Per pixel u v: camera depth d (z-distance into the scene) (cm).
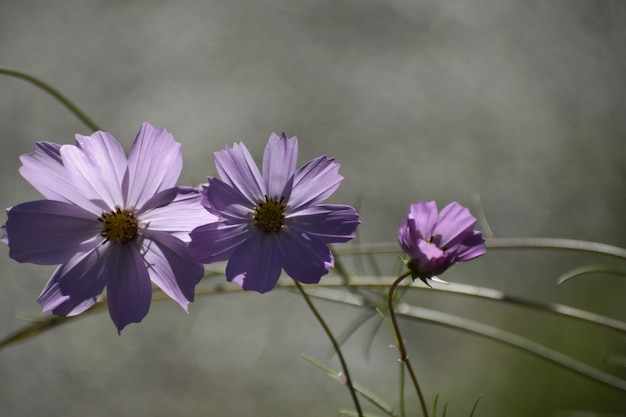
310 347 184
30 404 177
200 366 183
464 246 75
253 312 192
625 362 89
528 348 89
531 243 90
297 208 75
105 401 178
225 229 74
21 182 208
